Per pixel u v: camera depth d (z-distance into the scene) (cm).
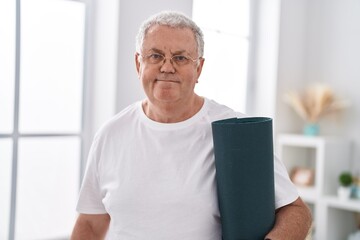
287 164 344
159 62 120
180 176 124
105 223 146
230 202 117
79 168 237
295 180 340
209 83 311
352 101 339
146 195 125
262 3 339
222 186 119
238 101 334
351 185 314
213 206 124
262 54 340
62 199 234
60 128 230
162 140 128
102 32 226
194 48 120
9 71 209
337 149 325
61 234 234
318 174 316
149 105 132
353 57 338
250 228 118
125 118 136
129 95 227
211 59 311
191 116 130
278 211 126
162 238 123
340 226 328
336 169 327
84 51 233
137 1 226
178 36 118
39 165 224
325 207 312
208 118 130
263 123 117
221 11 315
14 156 212
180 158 126
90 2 230
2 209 210
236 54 330
